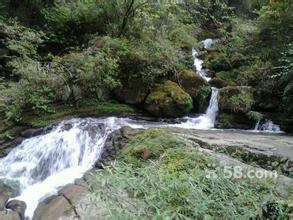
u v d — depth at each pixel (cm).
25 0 1082
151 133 552
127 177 307
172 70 904
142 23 977
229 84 945
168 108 827
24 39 843
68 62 830
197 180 317
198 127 799
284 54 815
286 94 815
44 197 507
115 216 279
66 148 664
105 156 591
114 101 871
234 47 1077
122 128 646
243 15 1366
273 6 967
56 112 773
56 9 1038
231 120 823
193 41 1111
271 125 812
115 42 887
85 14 1025
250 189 333
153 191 296
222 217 291
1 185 562
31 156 659
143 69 871
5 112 741
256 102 848
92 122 739
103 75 827
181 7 1191
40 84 769
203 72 1031
